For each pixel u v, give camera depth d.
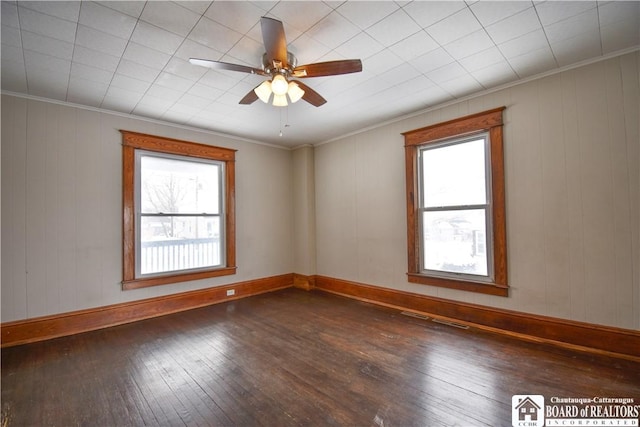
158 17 1.91
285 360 2.50
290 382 2.16
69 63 2.44
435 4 1.85
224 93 3.05
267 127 4.20
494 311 3.07
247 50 2.31
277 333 3.09
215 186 4.40
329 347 2.74
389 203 4.05
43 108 3.07
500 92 3.04
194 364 2.45
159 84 2.84
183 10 1.85
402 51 2.38
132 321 3.50
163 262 3.87
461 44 2.30
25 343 2.87
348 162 4.59
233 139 4.58
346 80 2.87
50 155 3.09
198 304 4.07
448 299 3.46
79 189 3.25
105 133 3.43
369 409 1.85
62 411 1.87
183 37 2.13
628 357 2.35
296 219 5.29
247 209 4.71
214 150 4.32
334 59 2.47
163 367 2.40
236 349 2.72
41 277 3.01
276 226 5.10
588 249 2.56
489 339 2.85
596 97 2.52
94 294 3.30
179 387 2.12
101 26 1.98
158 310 3.71
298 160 5.25
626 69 2.39
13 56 2.31
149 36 2.11
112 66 2.50
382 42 2.25
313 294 4.71
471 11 1.92
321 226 5.04
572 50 2.41
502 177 3.02
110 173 3.45
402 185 3.90
